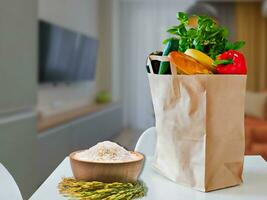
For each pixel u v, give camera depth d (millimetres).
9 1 2096
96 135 4727
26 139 2365
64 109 4609
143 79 6969
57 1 4234
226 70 851
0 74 2008
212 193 833
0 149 2008
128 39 6957
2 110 2049
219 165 856
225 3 6586
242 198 803
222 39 940
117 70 6949
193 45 927
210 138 834
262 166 1084
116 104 6254
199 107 832
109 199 762
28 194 2244
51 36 3531
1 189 878
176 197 803
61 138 3223
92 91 6164
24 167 2336
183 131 867
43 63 3408
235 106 867
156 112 938
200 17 938
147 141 1358
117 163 826
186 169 873
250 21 6609
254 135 3057
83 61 4902
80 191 798
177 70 846
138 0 6840
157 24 6855
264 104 4840
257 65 6691
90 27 5957
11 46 2135
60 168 1025
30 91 2428
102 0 6500
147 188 854
